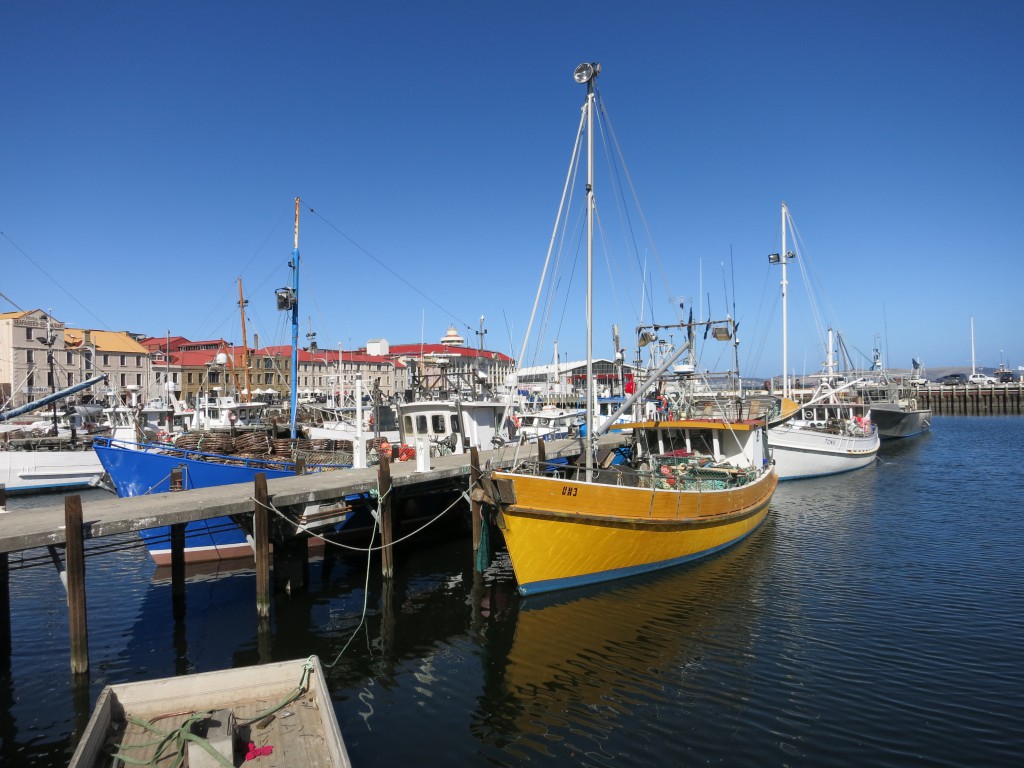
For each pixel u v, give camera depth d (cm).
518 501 1234
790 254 3731
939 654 1048
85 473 3369
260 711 718
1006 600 1309
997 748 776
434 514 2016
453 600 1380
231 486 1512
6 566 1147
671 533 1480
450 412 2367
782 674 986
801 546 1798
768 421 2433
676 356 1800
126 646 1149
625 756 780
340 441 2469
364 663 1066
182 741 630
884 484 3016
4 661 1085
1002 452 4309
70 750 811
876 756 764
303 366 9012
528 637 1151
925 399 9712
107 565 1705
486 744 813
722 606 1295
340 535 1831
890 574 1508
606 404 3759
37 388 4788
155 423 3672
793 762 756
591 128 1364
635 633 1160
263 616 1245
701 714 873
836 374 5072
